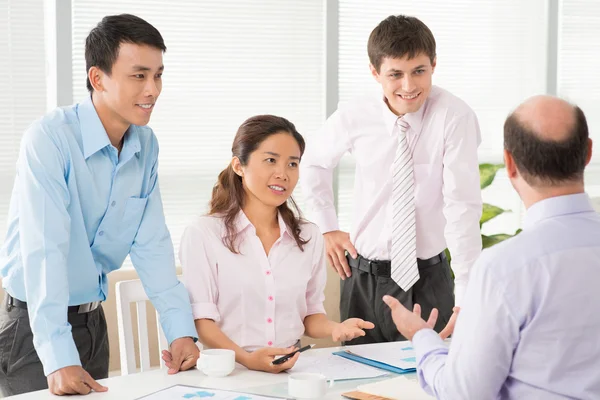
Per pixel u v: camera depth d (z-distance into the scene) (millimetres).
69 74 3654
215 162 4004
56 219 1894
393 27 2512
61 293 1845
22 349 2078
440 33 4457
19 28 3594
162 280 2105
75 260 2062
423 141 2662
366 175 2775
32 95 3643
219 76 3982
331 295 3871
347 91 4254
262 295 2248
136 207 2113
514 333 1348
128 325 2334
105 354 2264
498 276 1350
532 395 1366
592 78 4836
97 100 2010
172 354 2006
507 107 4629
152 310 3482
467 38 4516
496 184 4641
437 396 1474
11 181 3621
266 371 1958
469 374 1375
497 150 4621
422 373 1546
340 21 4203
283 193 2229
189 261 2219
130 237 2135
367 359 2057
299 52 4133
